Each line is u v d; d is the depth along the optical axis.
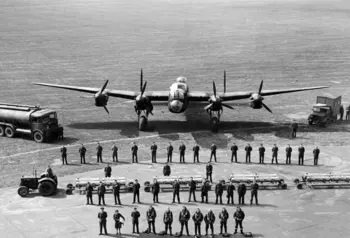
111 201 28.83
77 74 75.94
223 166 35.12
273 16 191.12
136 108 43.56
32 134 41.28
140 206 28.05
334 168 34.81
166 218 24.28
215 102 42.09
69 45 109.62
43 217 26.44
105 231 24.47
